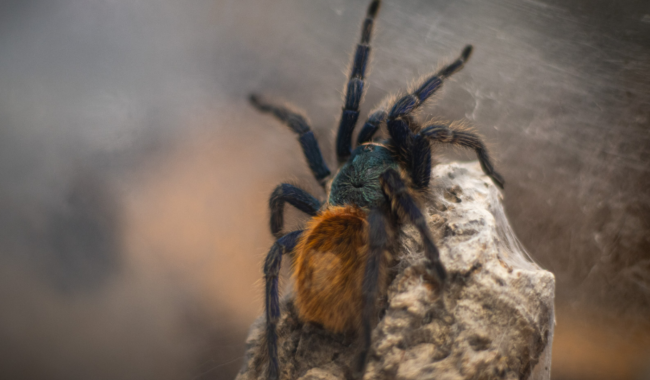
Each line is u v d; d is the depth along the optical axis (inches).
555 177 17.9
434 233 15.0
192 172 23.2
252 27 26.3
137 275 21.3
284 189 16.0
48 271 21.4
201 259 21.2
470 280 14.5
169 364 18.9
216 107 24.6
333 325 14.6
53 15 25.7
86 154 23.5
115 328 19.9
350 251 14.7
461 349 14.3
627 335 17.1
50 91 24.5
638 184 17.3
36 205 22.5
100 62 25.5
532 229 17.9
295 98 23.5
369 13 16.1
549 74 19.1
